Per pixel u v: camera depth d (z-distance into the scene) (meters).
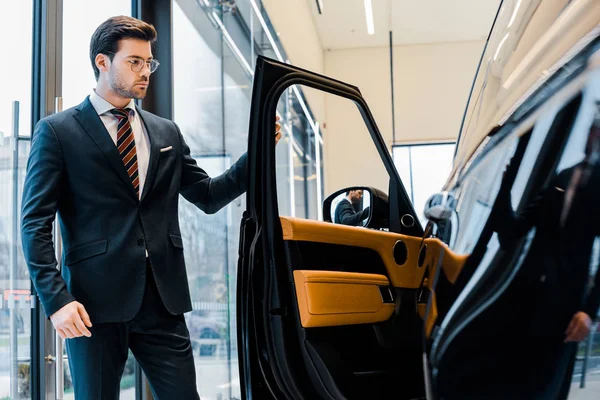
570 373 0.75
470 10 8.19
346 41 9.10
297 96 6.39
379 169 8.84
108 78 1.90
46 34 2.53
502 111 0.99
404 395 1.87
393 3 7.92
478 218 0.92
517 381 0.79
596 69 0.82
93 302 1.78
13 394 2.31
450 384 0.85
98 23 2.91
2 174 2.33
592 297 0.74
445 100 8.99
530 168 0.85
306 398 1.68
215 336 3.69
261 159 1.73
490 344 0.82
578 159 0.79
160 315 1.87
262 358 1.69
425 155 8.98
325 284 1.69
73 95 2.69
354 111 8.95
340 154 8.90
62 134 1.83
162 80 3.37
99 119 1.89
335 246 1.80
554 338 0.76
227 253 3.90
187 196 2.13
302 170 6.82
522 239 0.83
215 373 3.66
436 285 0.96
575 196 0.78
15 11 2.40
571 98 0.84
